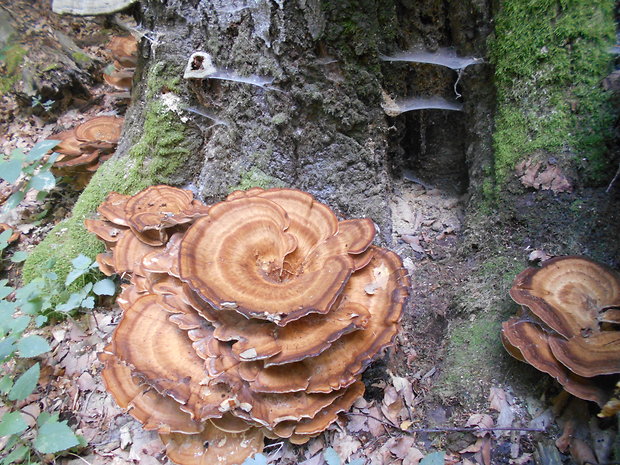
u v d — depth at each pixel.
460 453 0.48
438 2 0.63
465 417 0.50
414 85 0.71
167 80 0.74
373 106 0.68
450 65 0.66
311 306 0.46
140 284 0.58
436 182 0.80
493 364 0.53
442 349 0.58
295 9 0.61
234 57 0.67
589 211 0.55
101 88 1.25
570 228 0.56
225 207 0.54
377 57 0.65
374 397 0.55
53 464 0.53
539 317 0.47
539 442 0.46
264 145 0.70
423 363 0.59
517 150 0.59
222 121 0.72
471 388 0.52
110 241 0.67
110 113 1.16
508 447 0.47
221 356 0.48
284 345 0.47
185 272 0.48
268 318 0.45
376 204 0.71
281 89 0.66
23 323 0.56
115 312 0.70
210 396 0.48
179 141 0.77
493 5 0.61
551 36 0.56
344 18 0.61
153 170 0.78
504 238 0.61
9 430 0.47
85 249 0.74
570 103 0.56
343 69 0.65
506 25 0.59
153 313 0.54
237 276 0.49
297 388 0.47
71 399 0.60
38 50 1.15
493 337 0.55
